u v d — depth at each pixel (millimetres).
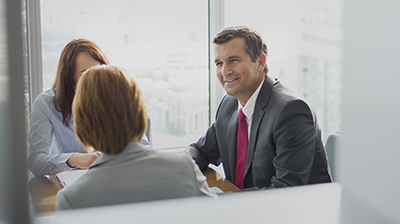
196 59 2891
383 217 520
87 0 2535
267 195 533
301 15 2961
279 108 1500
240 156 1694
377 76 536
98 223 449
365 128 546
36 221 451
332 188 552
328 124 3172
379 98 534
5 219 414
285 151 1438
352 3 544
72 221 450
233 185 1660
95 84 884
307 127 1463
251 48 1596
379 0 530
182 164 941
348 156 559
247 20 2867
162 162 914
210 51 2881
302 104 1475
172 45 2812
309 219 492
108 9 2602
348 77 553
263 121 1562
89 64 1806
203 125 3018
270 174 1539
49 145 1810
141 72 2777
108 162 886
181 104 2930
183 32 2818
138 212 471
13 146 417
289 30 2963
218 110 1901
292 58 3010
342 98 562
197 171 977
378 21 531
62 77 1812
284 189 556
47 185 1537
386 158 538
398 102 532
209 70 2928
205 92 2967
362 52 544
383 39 533
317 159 1569
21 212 426
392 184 537
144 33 2725
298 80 3053
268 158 1528
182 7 2783
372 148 541
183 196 902
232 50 1598
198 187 947
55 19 2479
